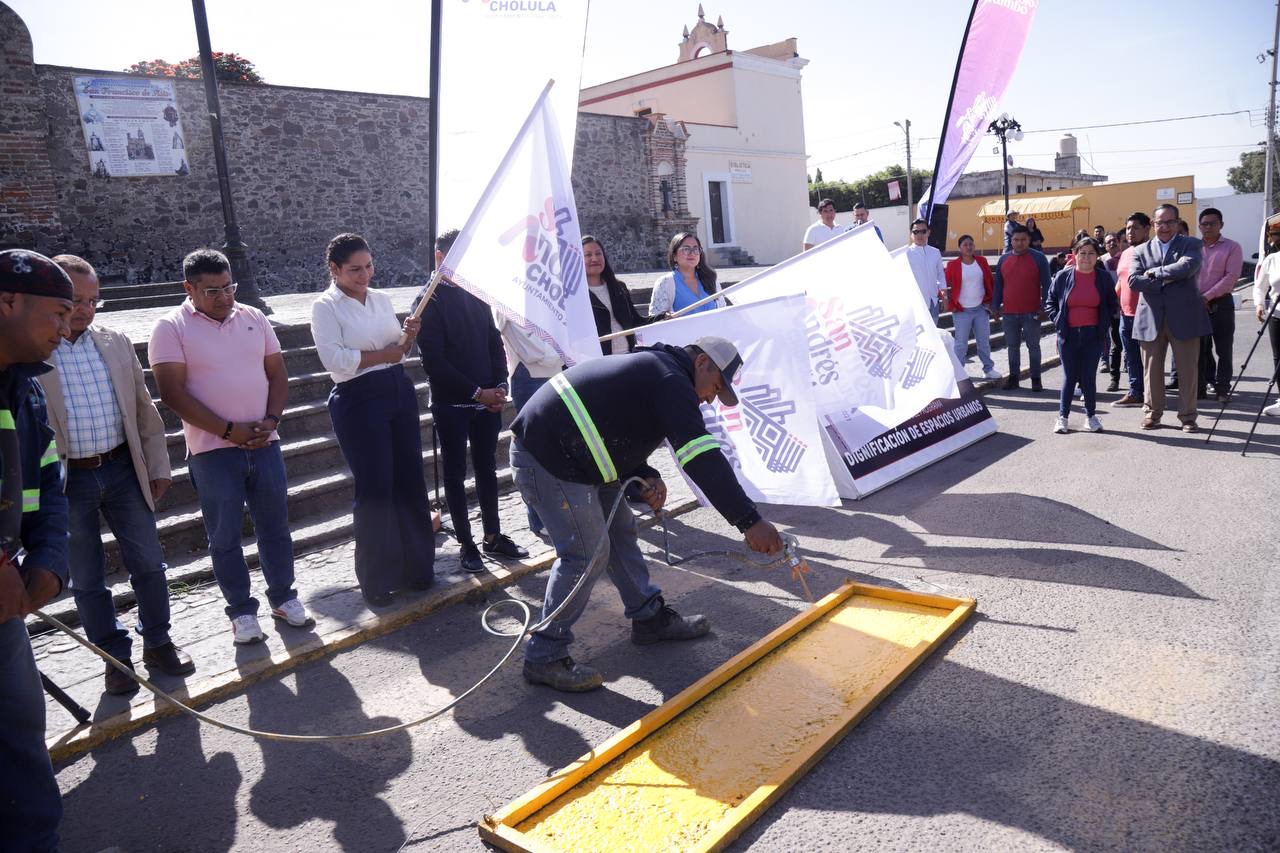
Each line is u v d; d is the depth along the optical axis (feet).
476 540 17.74
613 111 91.15
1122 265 27.68
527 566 16.02
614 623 13.79
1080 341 23.98
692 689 10.62
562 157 12.55
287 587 13.96
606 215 65.77
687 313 19.83
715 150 78.74
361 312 14.37
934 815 8.21
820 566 15.49
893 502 19.20
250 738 10.91
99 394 11.58
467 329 15.62
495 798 9.28
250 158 48.16
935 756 9.18
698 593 14.62
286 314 29.89
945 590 13.75
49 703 11.82
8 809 7.63
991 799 8.37
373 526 14.26
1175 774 8.47
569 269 12.69
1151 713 9.60
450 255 11.89
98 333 11.86
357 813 9.20
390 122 53.72
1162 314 23.12
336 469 20.57
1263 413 25.00
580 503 11.23
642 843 8.11
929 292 31.22
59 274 7.57
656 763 9.45
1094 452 22.04
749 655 11.47
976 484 20.04
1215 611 12.08
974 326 33.17
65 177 41.78
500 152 12.35
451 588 15.10
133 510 12.05
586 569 11.09
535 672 11.68
